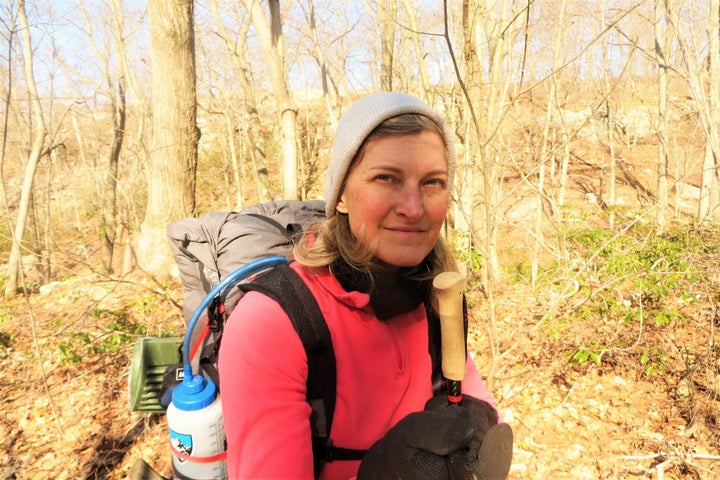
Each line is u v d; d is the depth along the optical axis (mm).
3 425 3943
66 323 5227
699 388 3748
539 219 5184
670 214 12859
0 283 8195
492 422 977
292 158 5508
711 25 8516
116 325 4477
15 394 4406
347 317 855
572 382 4043
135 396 1652
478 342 4656
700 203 10133
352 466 893
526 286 5500
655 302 4555
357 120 801
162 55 6629
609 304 4086
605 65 12180
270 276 870
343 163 818
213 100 15094
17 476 3322
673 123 13594
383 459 777
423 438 746
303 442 785
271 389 779
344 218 876
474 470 735
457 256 5133
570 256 4793
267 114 23453
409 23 8328
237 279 1105
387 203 792
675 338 4309
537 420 3645
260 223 1380
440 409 840
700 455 3049
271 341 790
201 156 20766
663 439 3367
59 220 14281
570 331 4328
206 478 1078
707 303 4629
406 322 982
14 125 13266
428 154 792
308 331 811
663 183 11047
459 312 862
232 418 787
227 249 1288
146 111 16406
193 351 1171
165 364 1687
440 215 834
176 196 7152
